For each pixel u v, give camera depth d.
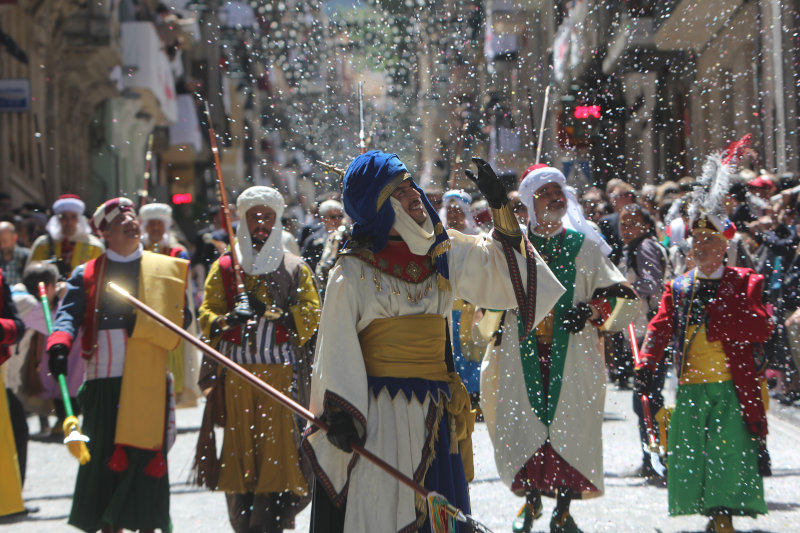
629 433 19.98
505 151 28.84
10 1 39.19
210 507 15.38
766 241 22.22
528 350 13.19
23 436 16.44
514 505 14.96
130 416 12.78
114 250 13.31
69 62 54.12
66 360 12.77
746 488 13.27
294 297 12.98
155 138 72.00
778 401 22.61
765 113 35.12
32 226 30.75
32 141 49.75
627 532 13.50
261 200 13.08
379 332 9.29
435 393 9.30
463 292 9.69
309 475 12.68
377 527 9.07
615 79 41.91
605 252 13.98
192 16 65.31
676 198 24.30
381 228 9.30
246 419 12.62
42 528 14.62
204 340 12.84
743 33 36.84
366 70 20.30
